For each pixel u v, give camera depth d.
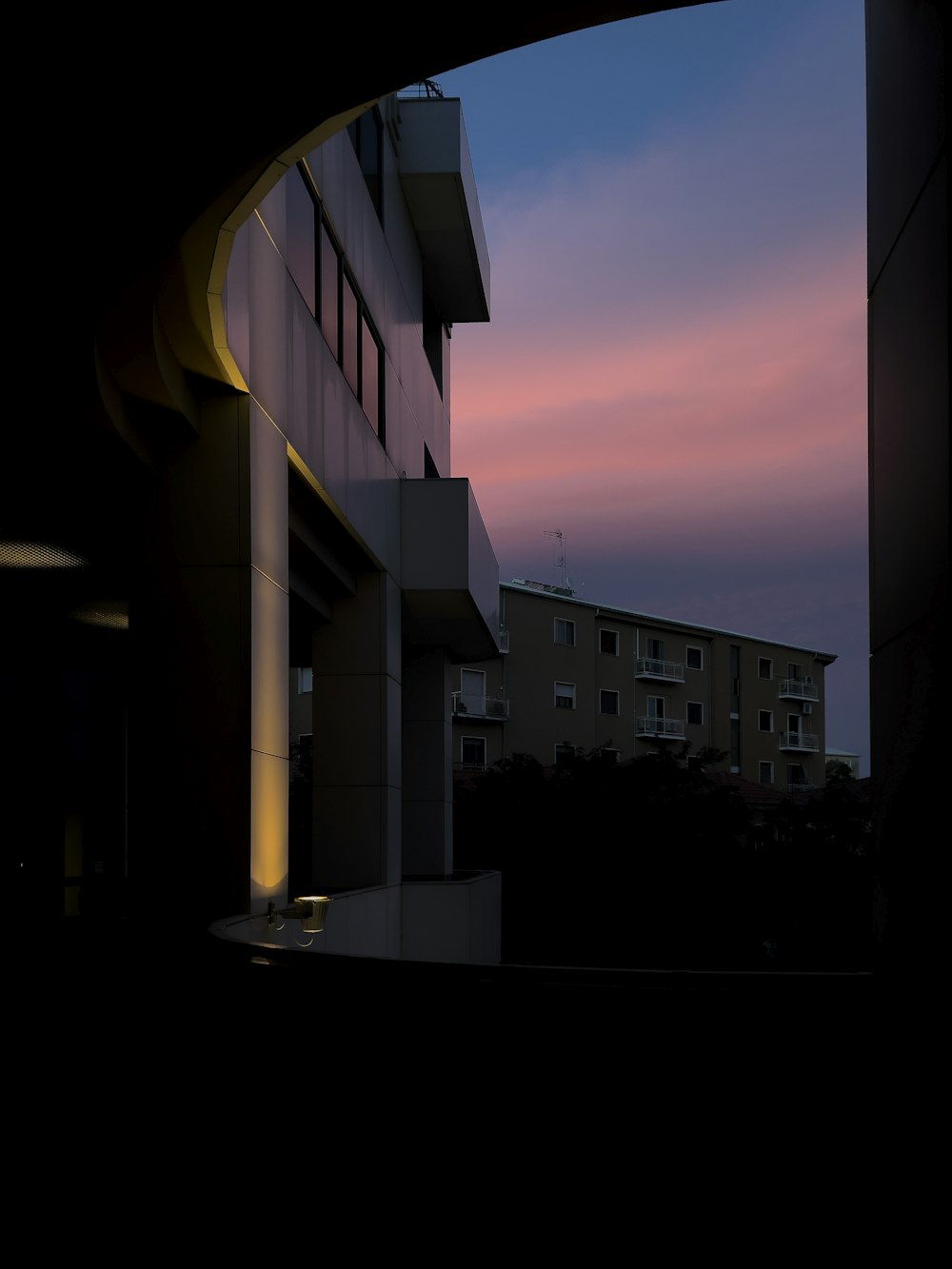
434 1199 3.74
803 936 24.58
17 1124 4.50
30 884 11.34
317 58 5.84
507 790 27.14
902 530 6.22
